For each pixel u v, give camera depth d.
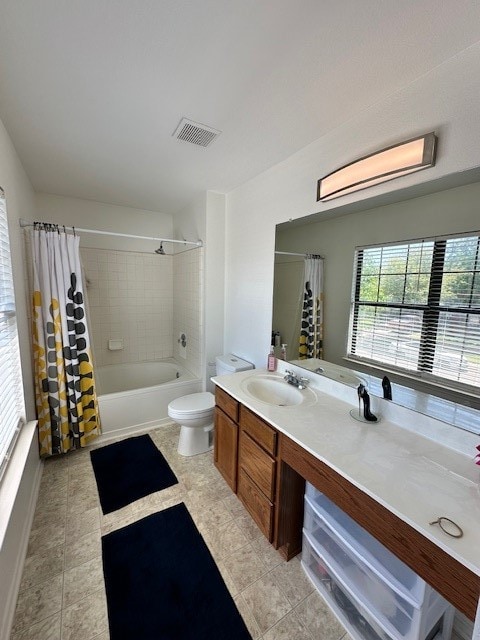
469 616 0.71
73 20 0.96
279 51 1.08
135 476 2.05
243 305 2.59
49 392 2.16
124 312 3.45
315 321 1.83
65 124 1.60
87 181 2.49
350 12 0.91
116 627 1.15
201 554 1.47
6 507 1.16
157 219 3.56
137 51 1.09
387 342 1.41
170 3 0.90
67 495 1.86
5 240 1.55
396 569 1.02
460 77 1.06
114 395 2.60
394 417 1.38
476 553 0.72
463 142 1.07
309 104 1.39
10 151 1.72
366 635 1.09
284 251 2.06
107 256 3.27
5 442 1.40
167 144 1.82
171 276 3.71
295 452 1.28
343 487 1.05
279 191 2.07
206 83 1.26
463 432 1.13
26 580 1.32
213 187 2.60
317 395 1.73
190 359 3.25
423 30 0.96
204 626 1.15
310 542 1.33
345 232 1.59
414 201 1.25
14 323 1.65
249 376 2.07
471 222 1.07
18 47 1.06
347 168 1.48
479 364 1.07
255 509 1.61
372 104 1.38
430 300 1.22
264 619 1.18
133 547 1.50
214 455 2.15
